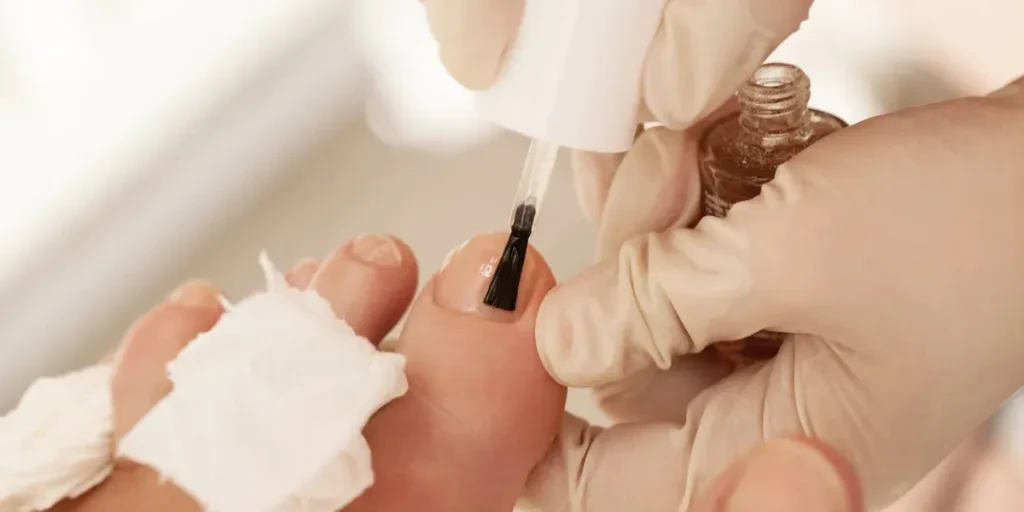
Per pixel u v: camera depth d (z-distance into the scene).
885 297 0.24
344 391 0.25
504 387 0.26
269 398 0.25
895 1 0.27
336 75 0.36
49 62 0.34
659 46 0.25
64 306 0.35
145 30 0.34
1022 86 0.24
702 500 0.23
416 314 0.27
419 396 0.26
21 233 0.34
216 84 0.35
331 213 0.35
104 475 0.26
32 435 0.26
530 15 0.25
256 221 0.35
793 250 0.24
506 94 0.25
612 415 0.28
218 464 0.25
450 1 0.25
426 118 0.35
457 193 0.34
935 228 0.23
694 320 0.25
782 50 0.29
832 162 0.24
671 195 0.27
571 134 0.25
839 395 0.24
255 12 0.35
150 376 0.27
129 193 0.35
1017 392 0.25
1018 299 0.23
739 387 0.25
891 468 0.25
